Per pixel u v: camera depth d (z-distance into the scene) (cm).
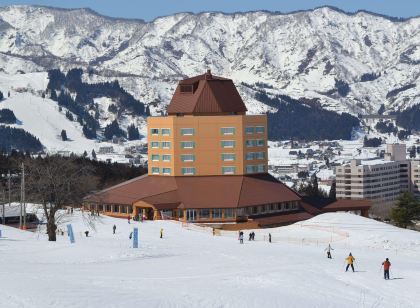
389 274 9638
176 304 6650
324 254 12744
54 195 14075
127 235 15962
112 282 7844
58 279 7781
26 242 12369
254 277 8556
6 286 6944
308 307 7081
